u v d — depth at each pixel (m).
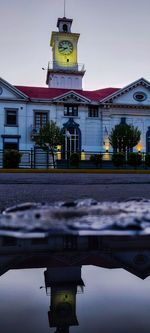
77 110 33.84
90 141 33.78
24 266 0.85
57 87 41.44
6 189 5.27
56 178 10.47
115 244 1.01
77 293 0.69
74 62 42.28
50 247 0.96
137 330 0.53
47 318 0.58
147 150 35.00
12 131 32.34
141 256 0.90
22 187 5.89
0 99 32.03
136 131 31.08
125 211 1.04
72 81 41.81
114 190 5.19
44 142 29.02
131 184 7.55
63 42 42.44
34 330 0.54
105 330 0.53
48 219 0.85
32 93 34.31
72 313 0.59
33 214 0.93
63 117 33.34
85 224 0.78
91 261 0.87
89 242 1.02
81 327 0.54
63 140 29.77
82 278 0.77
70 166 27.97
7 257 0.90
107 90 38.34
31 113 32.91
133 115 35.03
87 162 27.22
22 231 0.70
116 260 0.87
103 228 0.73
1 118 32.22
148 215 0.93
